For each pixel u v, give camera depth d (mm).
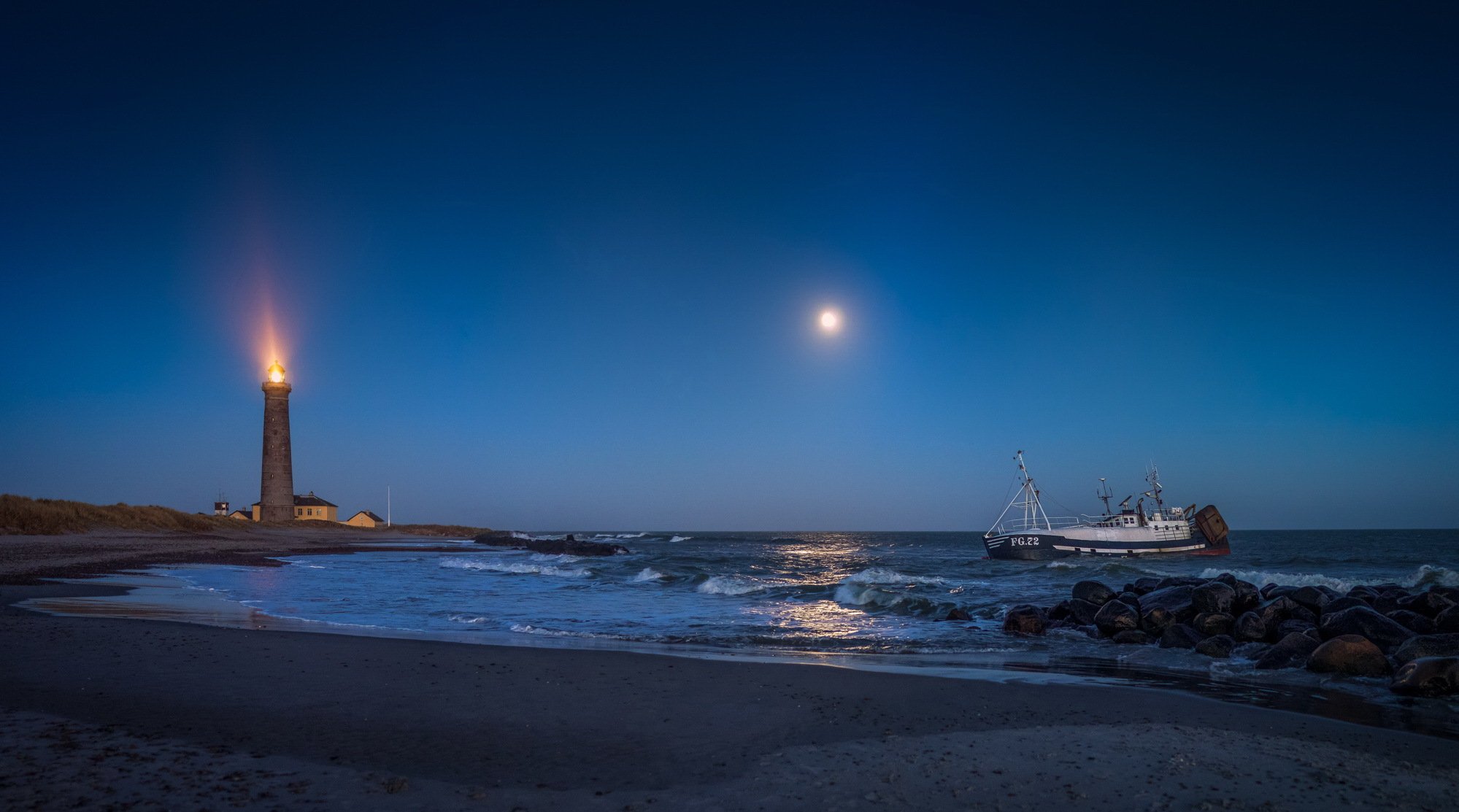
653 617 20000
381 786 5504
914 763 6578
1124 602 17750
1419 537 174375
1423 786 6227
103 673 9055
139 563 35000
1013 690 10070
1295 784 6246
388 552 68188
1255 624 14906
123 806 4820
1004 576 43000
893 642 15961
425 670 10062
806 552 100625
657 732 7422
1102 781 6211
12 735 6297
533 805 5266
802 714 8367
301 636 12648
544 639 15195
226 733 6727
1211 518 68875
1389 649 12844
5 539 47719
